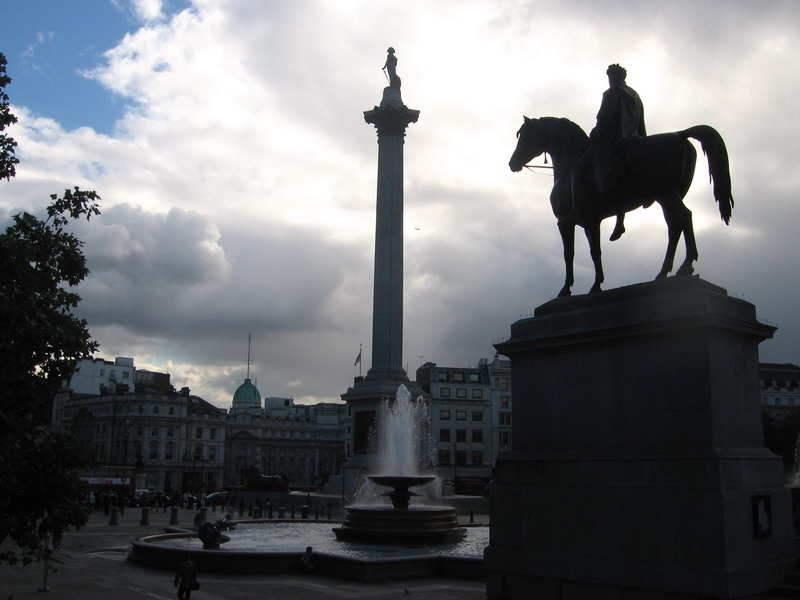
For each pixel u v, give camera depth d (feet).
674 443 40.47
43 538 43.11
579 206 48.80
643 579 39.65
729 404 40.42
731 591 36.47
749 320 42.09
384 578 78.07
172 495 272.72
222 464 491.72
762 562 38.78
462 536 115.96
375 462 207.82
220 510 229.04
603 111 46.98
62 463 43.55
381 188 234.17
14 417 42.32
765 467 40.86
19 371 42.50
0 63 46.83
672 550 38.86
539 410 47.55
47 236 46.32
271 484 257.34
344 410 608.60
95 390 518.37
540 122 54.85
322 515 187.32
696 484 38.55
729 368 40.93
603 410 44.09
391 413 212.43
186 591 62.23
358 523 112.57
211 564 84.38
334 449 579.89
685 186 44.65
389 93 239.30
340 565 80.74
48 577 80.89
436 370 395.14
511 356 49.90
